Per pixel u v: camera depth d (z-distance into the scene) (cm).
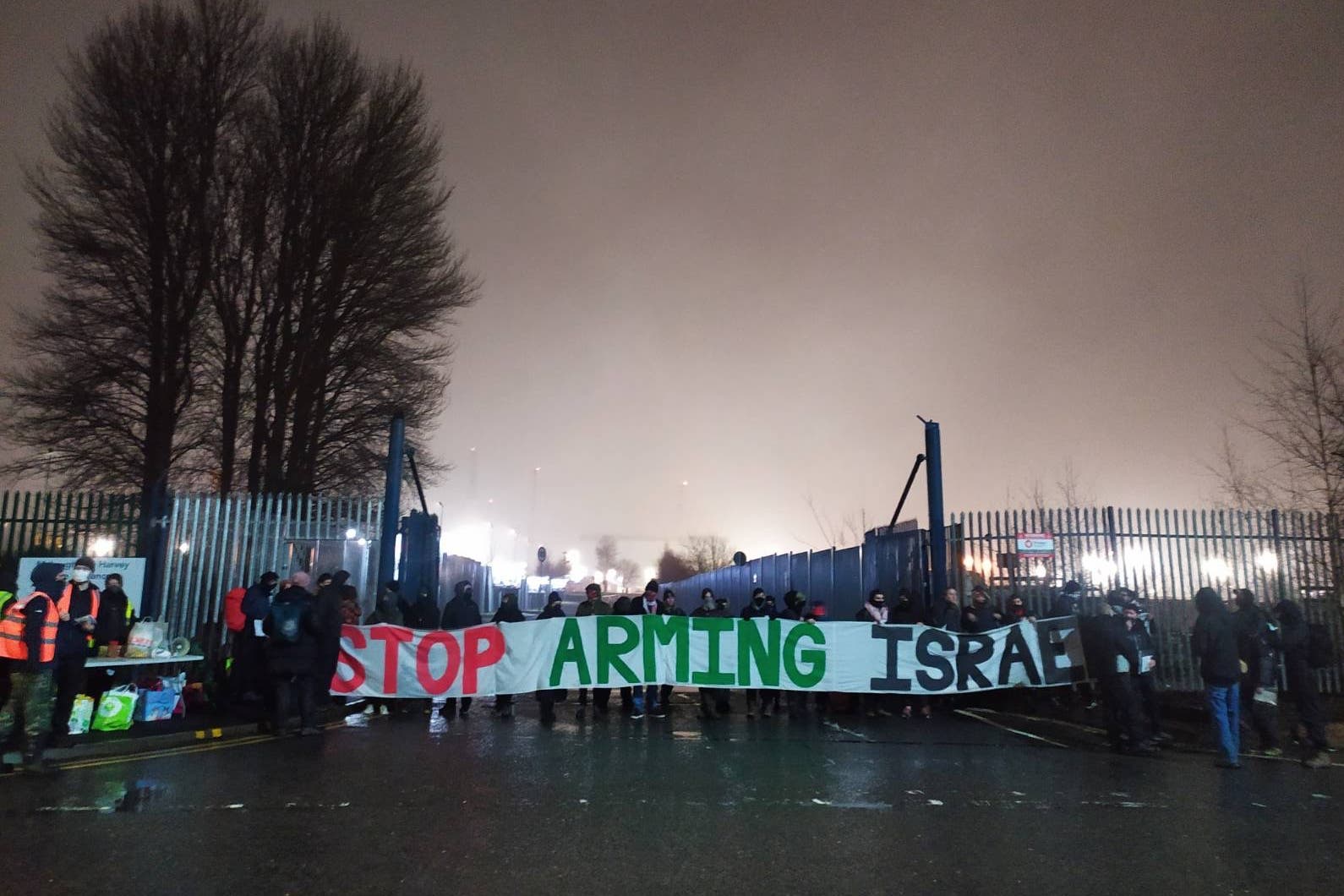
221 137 2425
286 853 618
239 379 2384
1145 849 660
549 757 971
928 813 754
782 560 2402
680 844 655
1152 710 1106
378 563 1570
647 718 1302
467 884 564
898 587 1606
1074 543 1427
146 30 2348
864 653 1289
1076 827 717
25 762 883
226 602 1309
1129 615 1125
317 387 2458
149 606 1359
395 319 2606
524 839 659
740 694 1653
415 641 1258
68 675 984
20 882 552
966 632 1323
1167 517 1430
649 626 1290
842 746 1078
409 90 2705
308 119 2531
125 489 2289
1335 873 608
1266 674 1061
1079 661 1295
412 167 2678
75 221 2270
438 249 2727
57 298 2266
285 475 2395
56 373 2230
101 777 849
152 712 1125
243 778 849
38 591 904
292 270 2450
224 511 1457
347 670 1241
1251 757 1038
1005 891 568
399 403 2595
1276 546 1422
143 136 2305
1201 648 995
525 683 1263
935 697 1409
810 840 669
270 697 1183
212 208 2372
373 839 655
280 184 2480
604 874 587
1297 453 1641
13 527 1354
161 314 2283
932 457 1523
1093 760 1006
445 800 769
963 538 1477
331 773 877
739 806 768
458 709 1359
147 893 539
